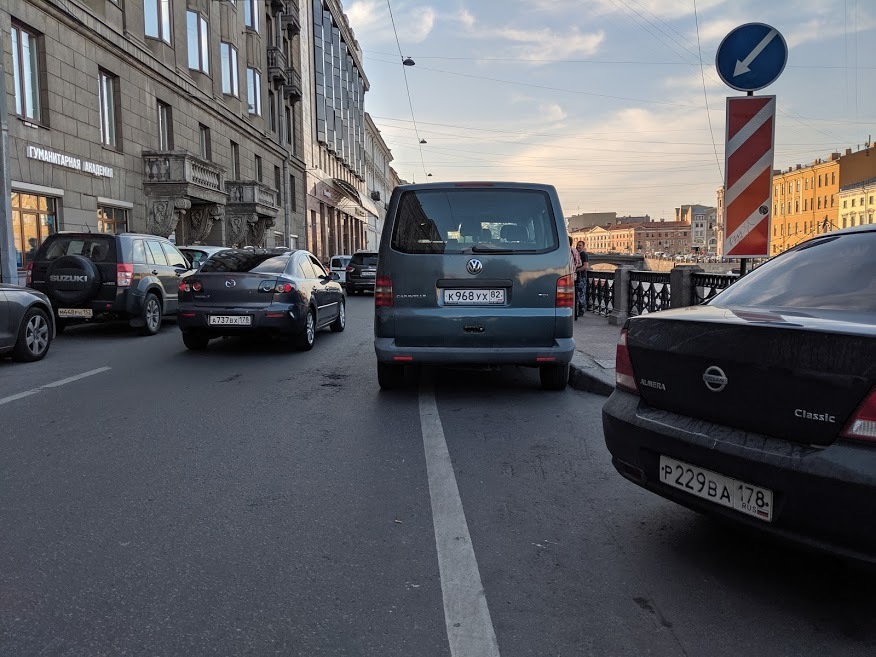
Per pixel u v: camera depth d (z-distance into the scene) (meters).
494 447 5.00
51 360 9.15
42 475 4.30
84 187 18.97
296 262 10.53
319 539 3.36
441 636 2.52
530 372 8.25
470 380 7.68
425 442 5.11
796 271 3.47
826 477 2.35
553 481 4.25
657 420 3.09
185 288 9.67
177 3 25.58
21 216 16.38
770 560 3.14
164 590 2.85
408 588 2.88
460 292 6.25
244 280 9.55
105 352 9.95
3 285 8.73
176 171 22.72
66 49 18.08
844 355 2.40
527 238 6.30
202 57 27.94
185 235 26.53
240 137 33.12
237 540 3.34
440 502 3.87
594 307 15.00
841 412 2.39
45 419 5.77
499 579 2.96
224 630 2.55
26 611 2.67
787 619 2.63
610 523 3.58
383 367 6.80
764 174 6.39
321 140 52.59
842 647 2.44
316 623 2.60
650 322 3.26
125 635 2.51
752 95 6.35
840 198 96.94
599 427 5.57
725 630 2.55
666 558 3.16
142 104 22.61
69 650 2.41
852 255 3.34
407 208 6.38
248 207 30.78
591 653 2.41
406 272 6.25
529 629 2.56
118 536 3.38
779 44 6.21
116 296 11.45
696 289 9.28
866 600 2.77
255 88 35.50
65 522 3.55
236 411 6.11
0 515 3.64
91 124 19.34
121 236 11.75
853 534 2.32
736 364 2.76
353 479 4.26
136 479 4.23
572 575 3.00
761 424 2.67
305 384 7.44
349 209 67.44
